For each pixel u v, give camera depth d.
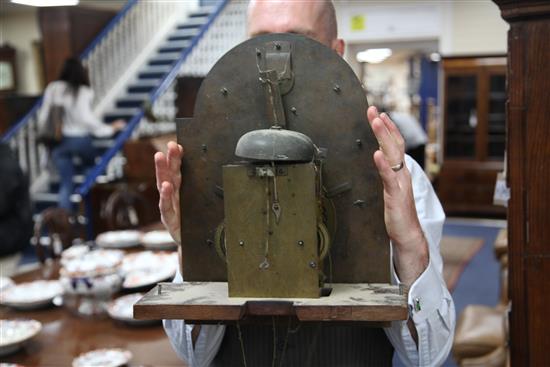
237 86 0.93
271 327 1.09
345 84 0.90
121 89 7.50
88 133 5.52
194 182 0.96
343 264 0.94
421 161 5.81
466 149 7.01
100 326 1.90
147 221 3.79
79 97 5.43
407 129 5.69
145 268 2.36
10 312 2.05
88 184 4.55
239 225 0.87
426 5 7.13
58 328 1.89
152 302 0.86
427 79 9.52
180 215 0.97
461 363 2.28
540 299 1.19
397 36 7.26
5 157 3.32
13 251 3.36
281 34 0.92
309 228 0.86
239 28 7.30
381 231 0.92
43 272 2.52
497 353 2.21
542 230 1.17
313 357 1.08
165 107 6.31
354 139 0.91
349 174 0.92
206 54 7.16
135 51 7.78
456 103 6.96
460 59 6.84
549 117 1.15
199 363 1.13
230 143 0.94
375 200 0.92
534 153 1.16
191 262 0.98
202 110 0.95
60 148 5.44
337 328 1.07
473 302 4.17
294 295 0.86
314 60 0.91
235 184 0.87
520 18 1.14
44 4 3.54
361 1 7.26
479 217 7.08
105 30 7.32
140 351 1.69
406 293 0.91
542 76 1.15
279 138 0.84
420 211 1.09
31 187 6.45
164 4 8.23
